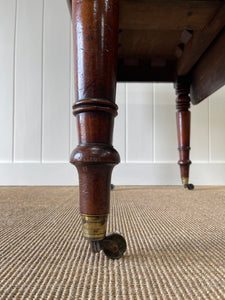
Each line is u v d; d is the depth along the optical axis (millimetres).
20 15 1397
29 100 1362
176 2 577
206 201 768
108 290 230
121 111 1347
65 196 886
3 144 1344
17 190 1081
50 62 1381
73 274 265
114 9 312
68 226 472
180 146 1084
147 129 1345
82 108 291
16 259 307
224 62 687
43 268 280
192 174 1329
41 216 560
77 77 304
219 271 272
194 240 384
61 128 1354
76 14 309
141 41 876
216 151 1344
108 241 296
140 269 277
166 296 219
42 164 1314
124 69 1056
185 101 1046
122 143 1341
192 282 246
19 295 221
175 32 809
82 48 301
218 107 1351
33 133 1350
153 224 485
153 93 1352
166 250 339
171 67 1068
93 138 289
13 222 502
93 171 288
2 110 1355
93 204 289
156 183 1317
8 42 1385
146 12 605
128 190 1077
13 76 1371
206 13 599
